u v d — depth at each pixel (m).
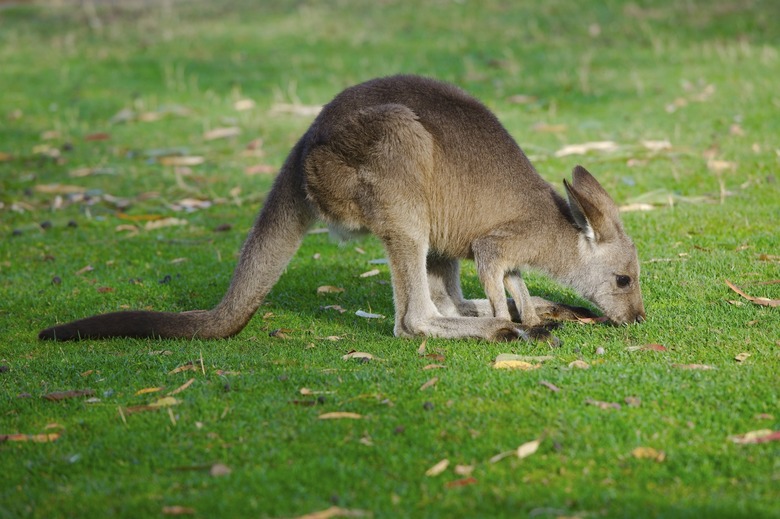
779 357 9.66
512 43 27.34
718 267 12.80
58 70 27.36
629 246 11.34
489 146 11.47
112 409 9.06
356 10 31.92
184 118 22.75
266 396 9.13
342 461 7.80
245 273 11.48
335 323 11.97
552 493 7.23
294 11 32.56
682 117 20.34
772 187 16.12
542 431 8.16
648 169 17.50
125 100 24.33
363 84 11.64
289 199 11.59
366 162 11.09
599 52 26.05
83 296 13.25
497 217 11.45
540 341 10.71
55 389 9.72
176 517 7.09
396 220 11.12
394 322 11.77
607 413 8.39
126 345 11.26
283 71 26.03
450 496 7.23
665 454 7.73
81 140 21.41
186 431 8.47
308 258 14.65
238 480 7.54
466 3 31.61
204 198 17.80
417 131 11.10
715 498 7.10
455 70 25.06
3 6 36.25
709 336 10.51
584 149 18.58
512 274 11.80
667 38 26.81
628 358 9.95
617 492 7.21
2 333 11.89
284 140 20.80
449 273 12.38
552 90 23.12
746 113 20.14
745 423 8.19
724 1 29.83
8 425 8.88
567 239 11.41
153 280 13.84
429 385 9.20
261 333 11.66
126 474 7.82
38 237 16.05
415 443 8.04
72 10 35.22
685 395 8.70
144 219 16.83
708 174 17.00
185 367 10.09
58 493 7.55
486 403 8.75
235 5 34.22
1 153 20.28
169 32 30.97
